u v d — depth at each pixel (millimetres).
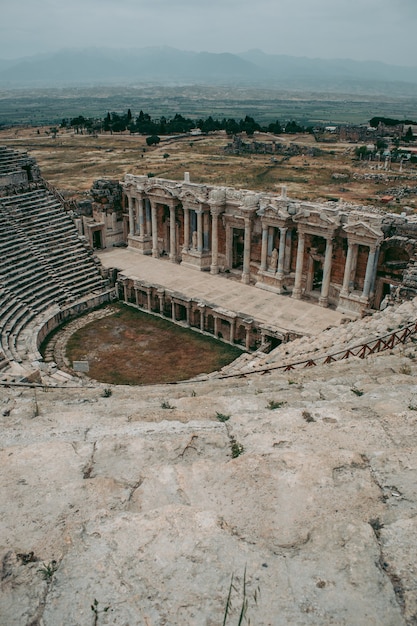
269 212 46969
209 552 6621
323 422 10820
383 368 17656
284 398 14000
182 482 8250
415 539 6699
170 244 57250
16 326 41594
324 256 46406
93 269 53094
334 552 6590
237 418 11352
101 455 9570
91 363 40000
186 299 45969
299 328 41219
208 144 183500
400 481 7996
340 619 5699
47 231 53750
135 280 50156
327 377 17344
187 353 42062
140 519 7176
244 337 43719
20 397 18219
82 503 7957
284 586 6117
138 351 42188
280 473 8219
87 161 148500
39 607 6004
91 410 14203
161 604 5957
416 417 10375
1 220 51062
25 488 8406
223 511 7562
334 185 114750
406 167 137625
